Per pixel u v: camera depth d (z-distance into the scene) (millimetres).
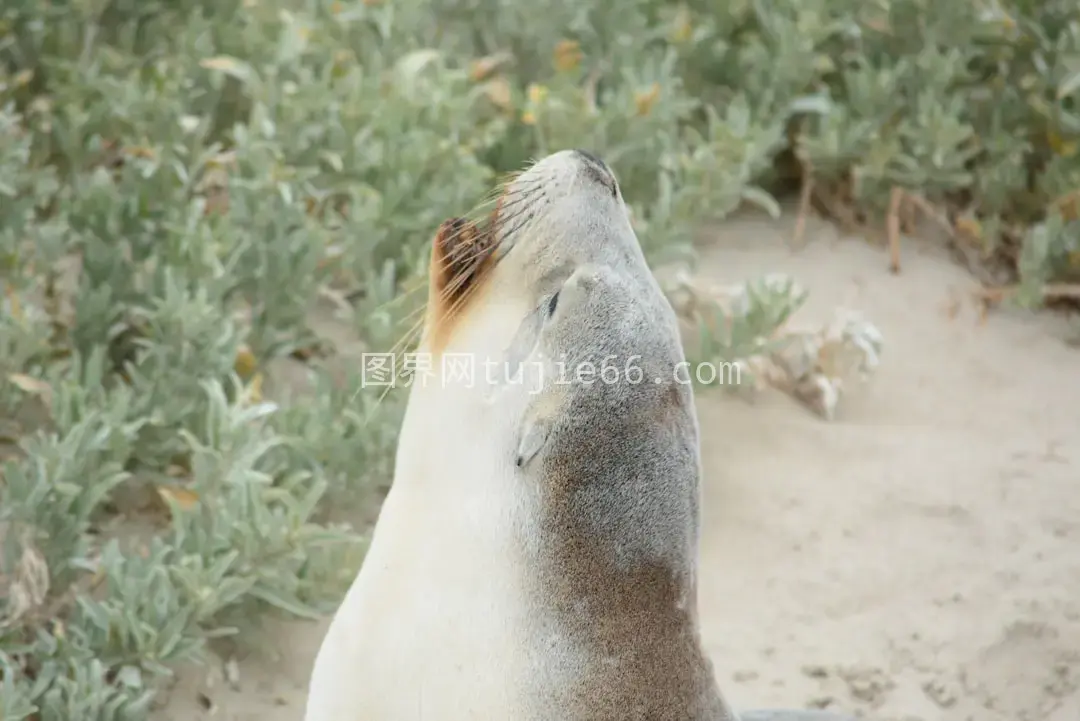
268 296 21938
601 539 13117
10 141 23531
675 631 13602
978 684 19906
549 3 27438
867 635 20422
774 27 28156
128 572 17953
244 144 23844
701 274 25844
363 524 20625
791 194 28312
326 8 26797
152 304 21594
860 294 26125
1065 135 28141
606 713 13289
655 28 28297
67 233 22719
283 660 18781
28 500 18047
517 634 13141
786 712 16234
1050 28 29406
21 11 25969
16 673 17500
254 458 18891
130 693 17359
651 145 25469
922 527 22125
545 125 25297
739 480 22594
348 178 24438
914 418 24188
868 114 27531
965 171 27469
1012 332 26219
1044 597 21141
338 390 21000
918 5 28625
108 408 19750
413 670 13266
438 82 25641
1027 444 23828
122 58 25969
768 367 24125
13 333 20469
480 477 13188
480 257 13688
